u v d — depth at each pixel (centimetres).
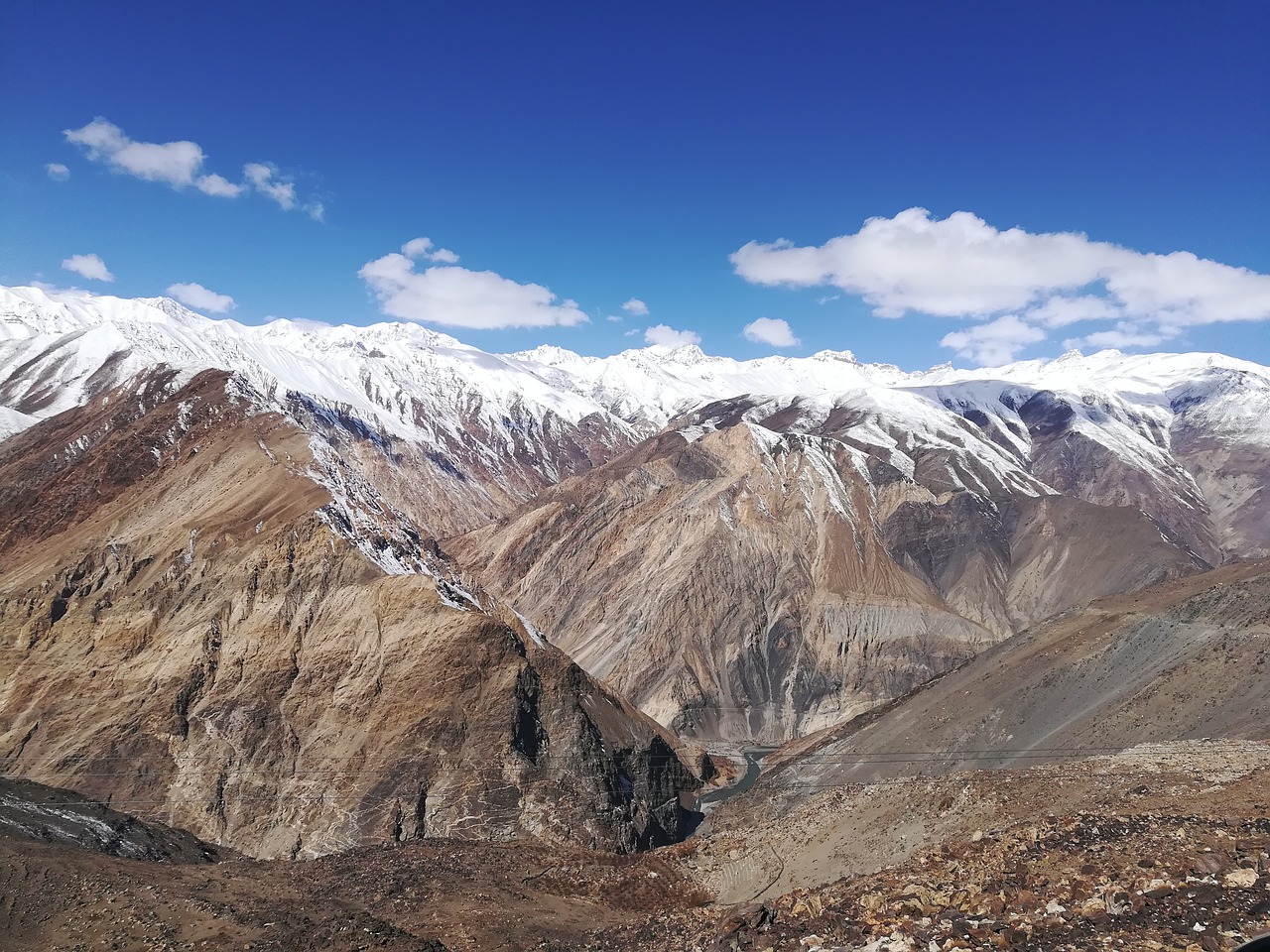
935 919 1825
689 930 2550
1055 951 1530
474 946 2923
